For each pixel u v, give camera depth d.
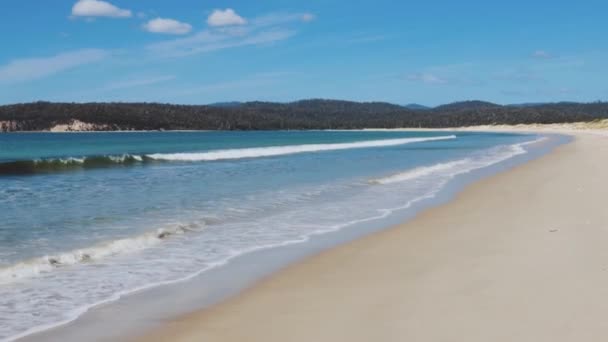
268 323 6.35
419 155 40.16
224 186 20.38
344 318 6.40
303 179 22.83
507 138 82.81
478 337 5.62
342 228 12.24
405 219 13.23
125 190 19.23
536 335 5.59
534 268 8.02
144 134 136.38
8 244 10.73
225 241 10.97
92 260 9.44
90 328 6.35
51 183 21.75
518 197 15.97
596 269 7.76
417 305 6.71
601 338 5.44
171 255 9.81
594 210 12.67
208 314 6.74
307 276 8.37
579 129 122.06
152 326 6.38
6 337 6.10
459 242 10.24
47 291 7.72
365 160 35.03
